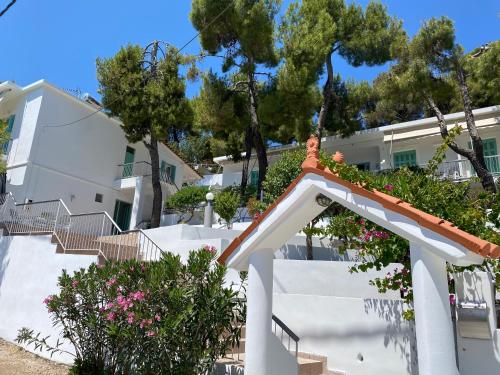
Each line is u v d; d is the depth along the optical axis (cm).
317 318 654
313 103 1689
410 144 2078
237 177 2572
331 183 379
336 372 599
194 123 1927
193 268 533
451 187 571
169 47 1812
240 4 1728
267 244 448
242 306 553
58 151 1722
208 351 505
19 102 1789
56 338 834
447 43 1469
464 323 492
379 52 1862
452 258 285
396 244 531
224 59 1900
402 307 571
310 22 1773
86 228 1206
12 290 995
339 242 829
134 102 1683
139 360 518
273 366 471
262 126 1972
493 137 1877
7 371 732
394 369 556
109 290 584
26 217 1277
